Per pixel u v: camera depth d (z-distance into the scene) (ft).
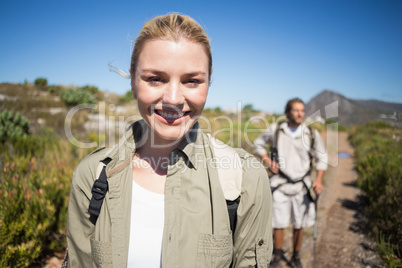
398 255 9.84
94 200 2.64
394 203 11.79
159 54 2.17
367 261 9.91
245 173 2.59
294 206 9.44
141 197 2.68
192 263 2.42
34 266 8.80
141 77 2.27
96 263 2.63
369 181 15.79
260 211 2.61
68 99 50.98
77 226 2.89
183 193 2.57
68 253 3.00
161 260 2.56
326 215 14.51
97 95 68.85
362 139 43.21
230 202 2.52
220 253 2.43
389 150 28.78
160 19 2.27
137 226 2.61
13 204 8.70
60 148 17.71
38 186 10.41
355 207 15.70
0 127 22.33
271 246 2.87
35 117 38.55
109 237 2.61
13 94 57.62
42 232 8.86
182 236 2.46
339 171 24.36
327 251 10.66
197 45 2.23
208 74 2.42
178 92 2.21
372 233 11.76
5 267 7.80
